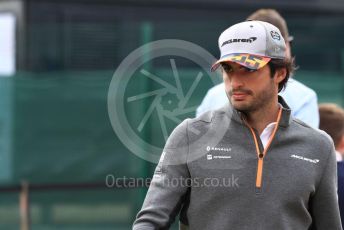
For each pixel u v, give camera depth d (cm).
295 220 1203
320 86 3325
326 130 1761
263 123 1234
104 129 3139
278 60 1221
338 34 4253
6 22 3831
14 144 3128
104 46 3853
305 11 4388
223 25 3838
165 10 4159
